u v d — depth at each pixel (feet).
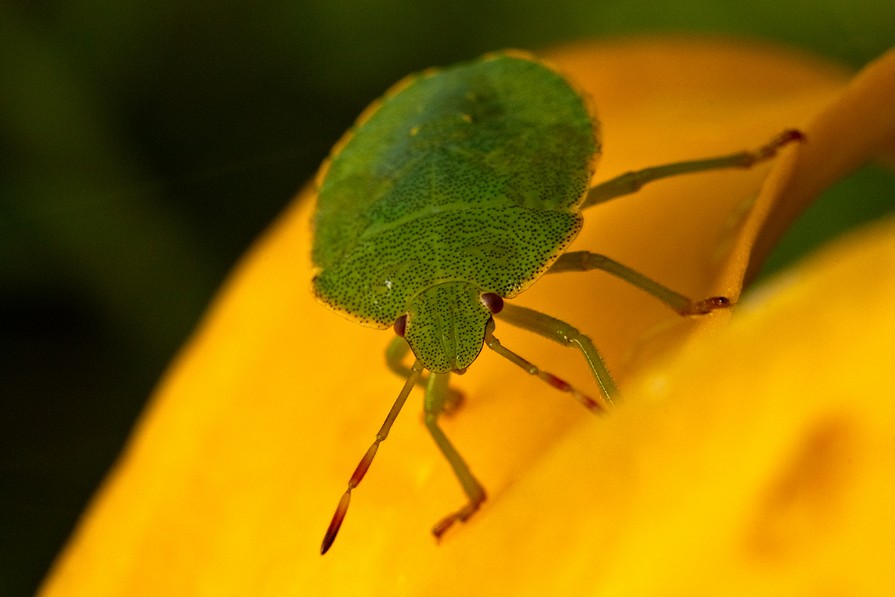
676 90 0.21
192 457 0.19
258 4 0.26
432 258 0.20
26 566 0.26
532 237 0.20
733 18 0.25
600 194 0.20
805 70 0.21
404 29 0.26
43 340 0.26
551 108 0.20
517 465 0.18
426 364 0.19
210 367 0.20
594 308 0.19
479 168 0.20
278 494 0.18
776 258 0.24
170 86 0.26
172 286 0.26
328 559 0.18
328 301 0.20
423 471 0.18
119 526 0.19
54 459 0.26
